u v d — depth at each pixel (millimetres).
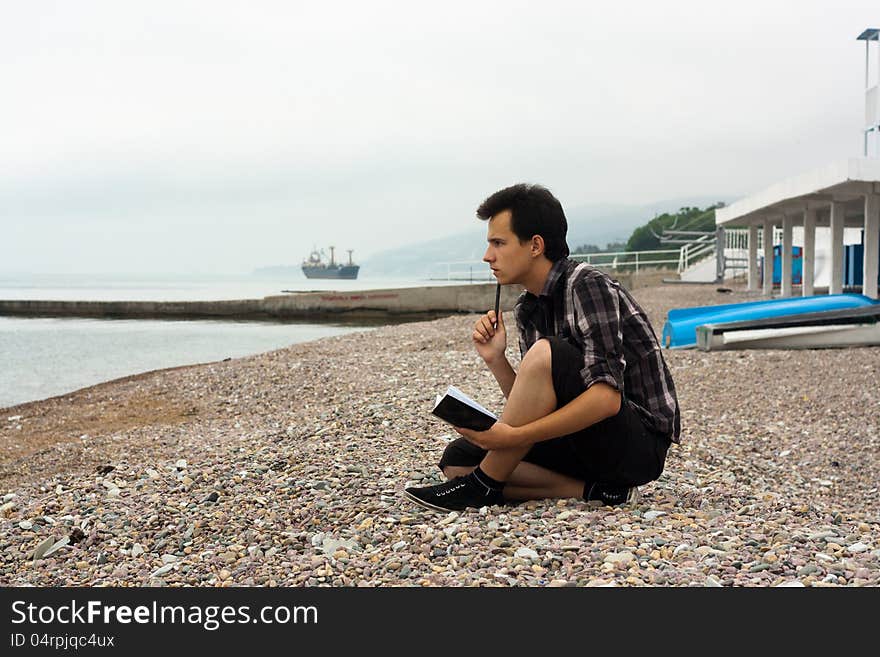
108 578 3193
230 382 9477
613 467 3398
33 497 4586
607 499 3617
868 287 16562
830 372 8625
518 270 3396
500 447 3264
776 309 11539
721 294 25234
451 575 2918
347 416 6215
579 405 3168
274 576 3059
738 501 4082
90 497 4371
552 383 3217
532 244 3355
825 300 11531
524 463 3654
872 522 4051
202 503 4047
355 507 3785
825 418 6793
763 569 2902
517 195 3354
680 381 8656
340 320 32906
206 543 3512
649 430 3457
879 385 7801
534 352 3227
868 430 6289
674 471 4730
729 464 5125
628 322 3367
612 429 3305
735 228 38094
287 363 10633
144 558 3408
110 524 3846
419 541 3248
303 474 4457
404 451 4977
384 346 13562
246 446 5402
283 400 8172
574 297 3248
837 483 5117
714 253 37125
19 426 8031
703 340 10875
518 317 3613
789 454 5770
